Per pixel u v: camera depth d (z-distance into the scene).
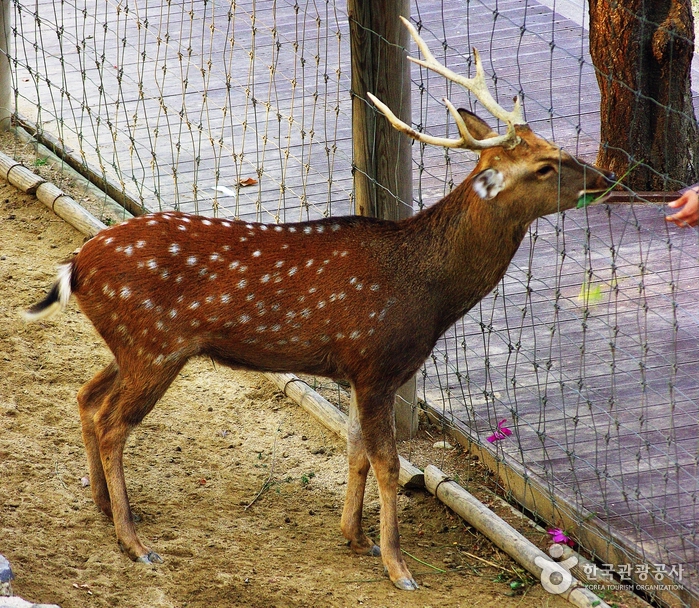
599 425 10.43
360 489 8.96
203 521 9.28
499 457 10.09
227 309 8.36
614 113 14.96
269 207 14.81
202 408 11.23
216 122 17.14
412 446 10.78
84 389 9.09
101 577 8.13
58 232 14.29
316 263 8.41
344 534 9.03
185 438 10.66
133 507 9.37
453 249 8.38
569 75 18.34
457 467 10.45
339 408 11.30
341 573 8.62
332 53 19.45
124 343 8.46
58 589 7.76
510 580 8.75
